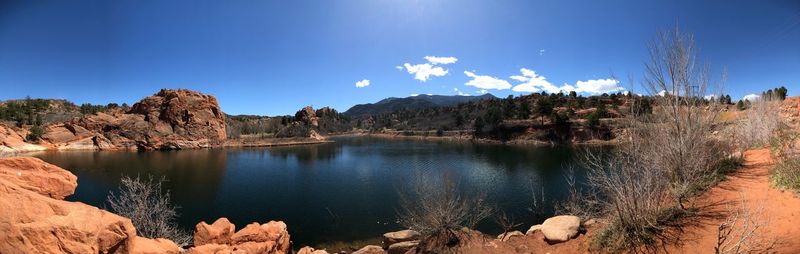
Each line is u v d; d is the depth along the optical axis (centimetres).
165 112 8694
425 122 15775
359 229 1797
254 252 791
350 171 3997
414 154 6034
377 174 3659
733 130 1372
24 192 377
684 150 825
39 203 377
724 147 1065
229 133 10600
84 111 12450
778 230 518
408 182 2886
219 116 9756
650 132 841
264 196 2673
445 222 1037
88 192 2714
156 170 4250
